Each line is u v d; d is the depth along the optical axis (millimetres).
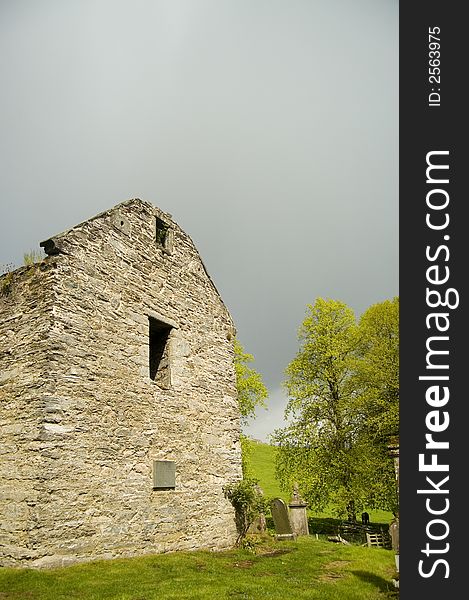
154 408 11188
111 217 11016
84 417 9188
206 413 13156
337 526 24531
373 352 25391
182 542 11219
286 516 15586
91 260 10133
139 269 11625
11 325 9359
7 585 7070
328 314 25797
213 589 7973
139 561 9344
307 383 25375
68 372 9023
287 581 9148
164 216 13156
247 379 27469
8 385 8977
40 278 9281
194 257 14211
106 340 10109
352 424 24188
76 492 8719
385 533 20984
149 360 12406
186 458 11953
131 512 9898
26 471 8266
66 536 8367
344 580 9617
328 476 23562
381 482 22516
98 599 6938
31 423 8461
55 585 7305
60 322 9062
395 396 23984
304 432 24297
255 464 47438
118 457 9836
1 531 8203
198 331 13609
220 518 12789
